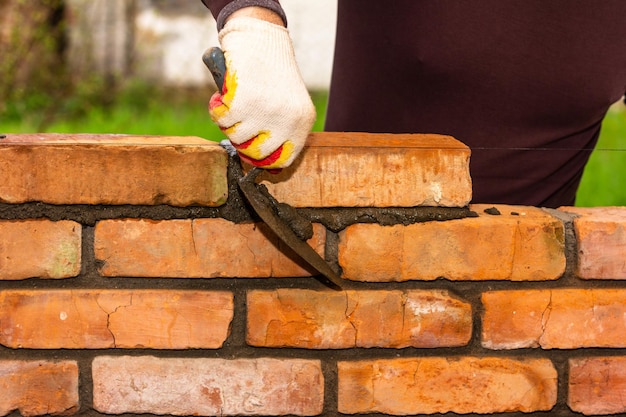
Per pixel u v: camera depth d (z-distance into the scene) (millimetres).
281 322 1740
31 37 5746
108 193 1674
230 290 1741
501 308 1771
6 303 1694
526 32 2004
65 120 5699
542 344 1793
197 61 6113
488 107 2072
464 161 1737
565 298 1776
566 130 2115
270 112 1462
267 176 1700
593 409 1824
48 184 1662
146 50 6109
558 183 2168
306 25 5480
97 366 1731
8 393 1726
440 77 2055
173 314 1724
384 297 1746
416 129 2135
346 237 1730
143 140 1741
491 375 1789
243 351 1758
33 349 1725
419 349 1784
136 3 6105
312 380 1760
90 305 1708
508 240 1748
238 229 1713
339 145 1717
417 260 1746
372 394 1777
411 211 1739
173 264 1715
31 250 1690
